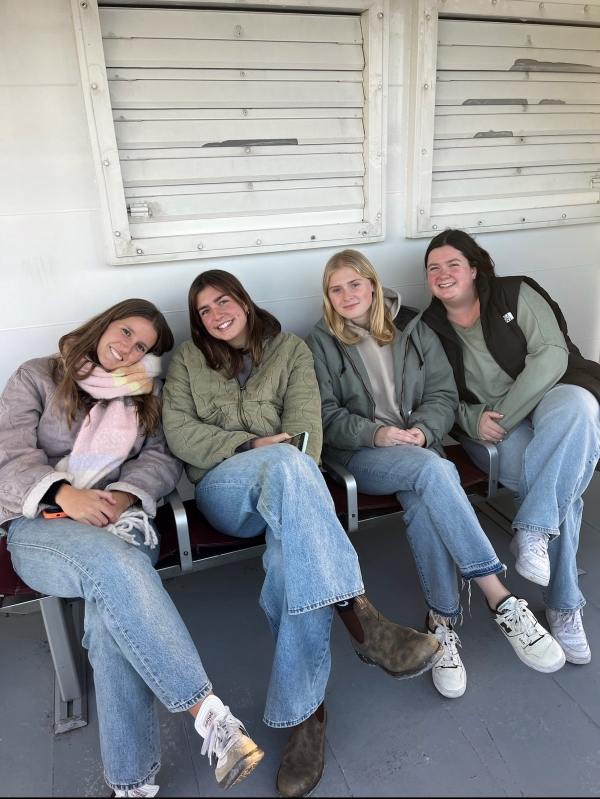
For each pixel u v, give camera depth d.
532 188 2.86
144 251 2.25
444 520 1.90
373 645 1.72
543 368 2.22
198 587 2.46
